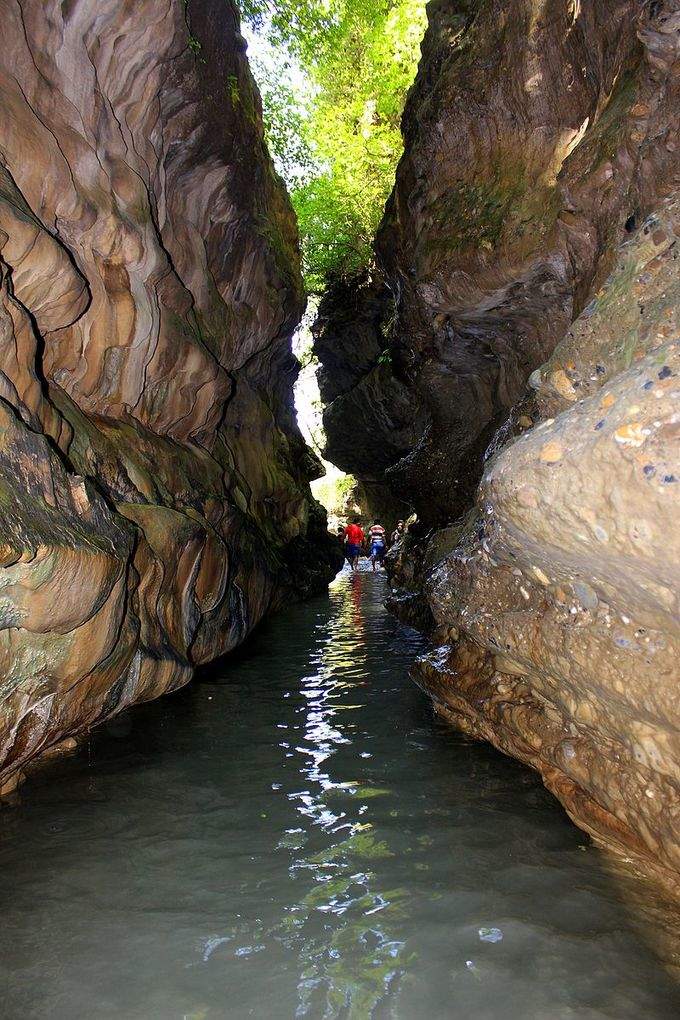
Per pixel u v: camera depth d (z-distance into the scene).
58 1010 2.36
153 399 7.54
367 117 15.59
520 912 2.95
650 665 2.68
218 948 2.71
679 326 2.86
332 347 19.80
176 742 5.13
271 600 11.63
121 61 6.09
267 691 6.67
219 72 7.92
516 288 6.82
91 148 5.61
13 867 3.33
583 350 3.70
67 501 4.11
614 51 5.15
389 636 9.80
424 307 8.79
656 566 2.23
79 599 3.89
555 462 2.43
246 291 10.55
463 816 3.92
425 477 10.57
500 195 6.68
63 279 4.90
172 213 7.84
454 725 5.57
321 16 12.96
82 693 4.62
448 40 7.95
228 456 10.76
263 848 3.54
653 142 4.23
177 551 6.11
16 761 4.12
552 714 4.01
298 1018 2.32
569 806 3.84
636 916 2.91
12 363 4.30
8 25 4.81
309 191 16.19
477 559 4.53
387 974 2.55
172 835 3.68
